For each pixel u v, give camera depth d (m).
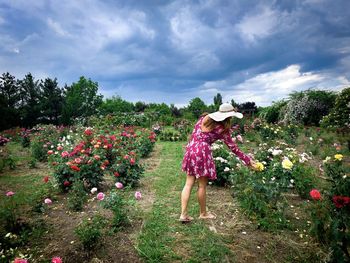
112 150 6.30
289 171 4.55
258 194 3.85
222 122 3.59
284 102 19.38
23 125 33.25
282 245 3.11
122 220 3.53
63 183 4.98
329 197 3.42
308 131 11.80
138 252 2.98
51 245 3.14
